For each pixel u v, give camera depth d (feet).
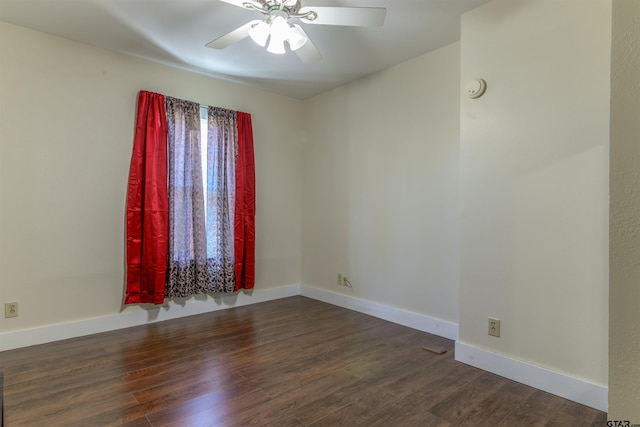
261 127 13.19
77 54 9.37
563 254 6.65
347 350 8.78
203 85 11.68
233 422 5.78
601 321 6.22
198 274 11.35
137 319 10.43
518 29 7.16
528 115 7.06
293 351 8.69
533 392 6.81
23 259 8.69
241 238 12.31
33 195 8.80
